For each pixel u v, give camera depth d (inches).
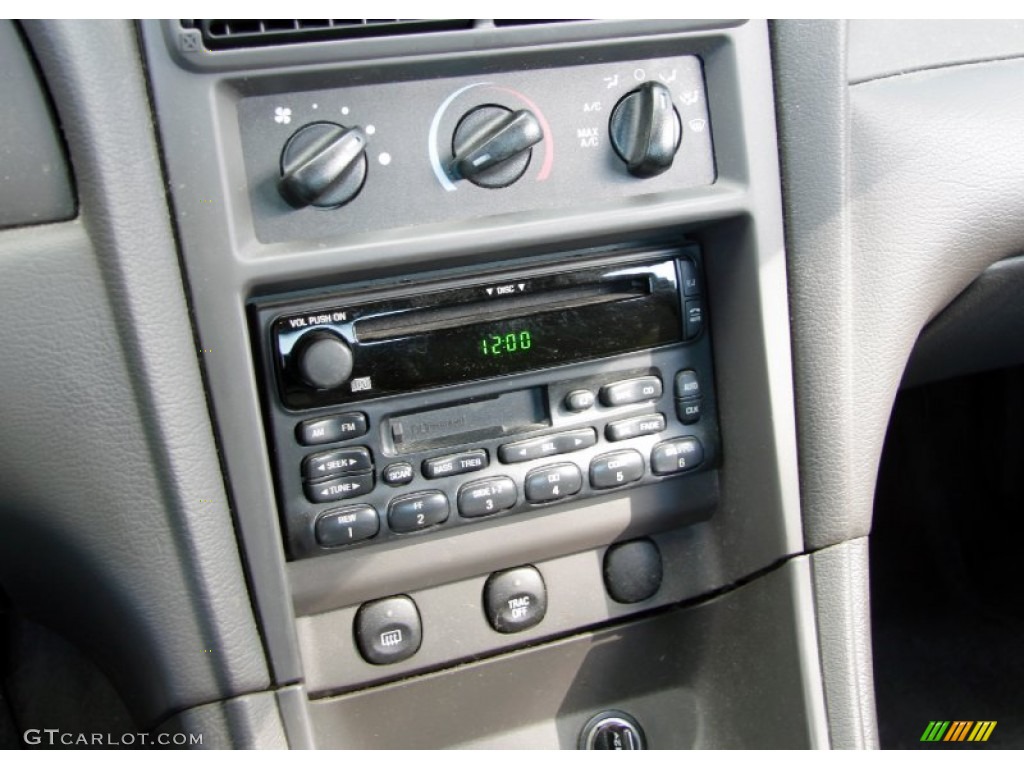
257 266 29.4
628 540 37.3
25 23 27.0
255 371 31.1
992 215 38.4
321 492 31.9
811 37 33.4
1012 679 55.5
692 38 32.4
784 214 34.2
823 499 35.8
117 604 31.1
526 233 31.4
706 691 39.1
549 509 35.0
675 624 38.6
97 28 27.5
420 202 30.9
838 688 36.0
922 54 39.0
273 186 29.8
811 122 33.8
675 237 35.2
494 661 36.5
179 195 28.7
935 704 54.4
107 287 28.4
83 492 29.7
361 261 30.1
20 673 43.5
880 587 62.2
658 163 32.1
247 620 31.5
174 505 30.0
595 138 32.4
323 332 31.2
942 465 63.8
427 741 36.1
